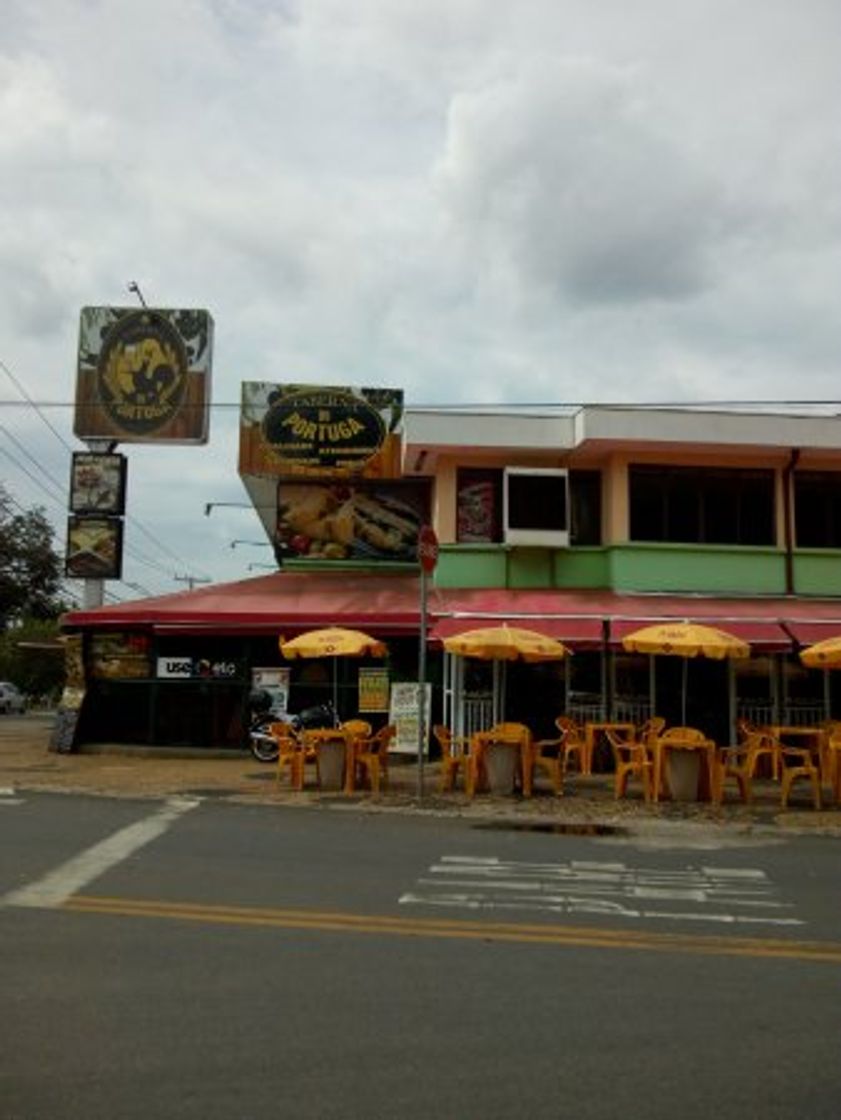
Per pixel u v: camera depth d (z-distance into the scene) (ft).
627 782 59.57
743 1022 19.77
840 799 53.31
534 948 24.86
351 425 83.97
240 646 76.54
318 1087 16.42
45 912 27.45
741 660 75.05
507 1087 16.52
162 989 21.24
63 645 79.92
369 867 34.35
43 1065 17.20
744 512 77.05
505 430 76.28
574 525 78.59
